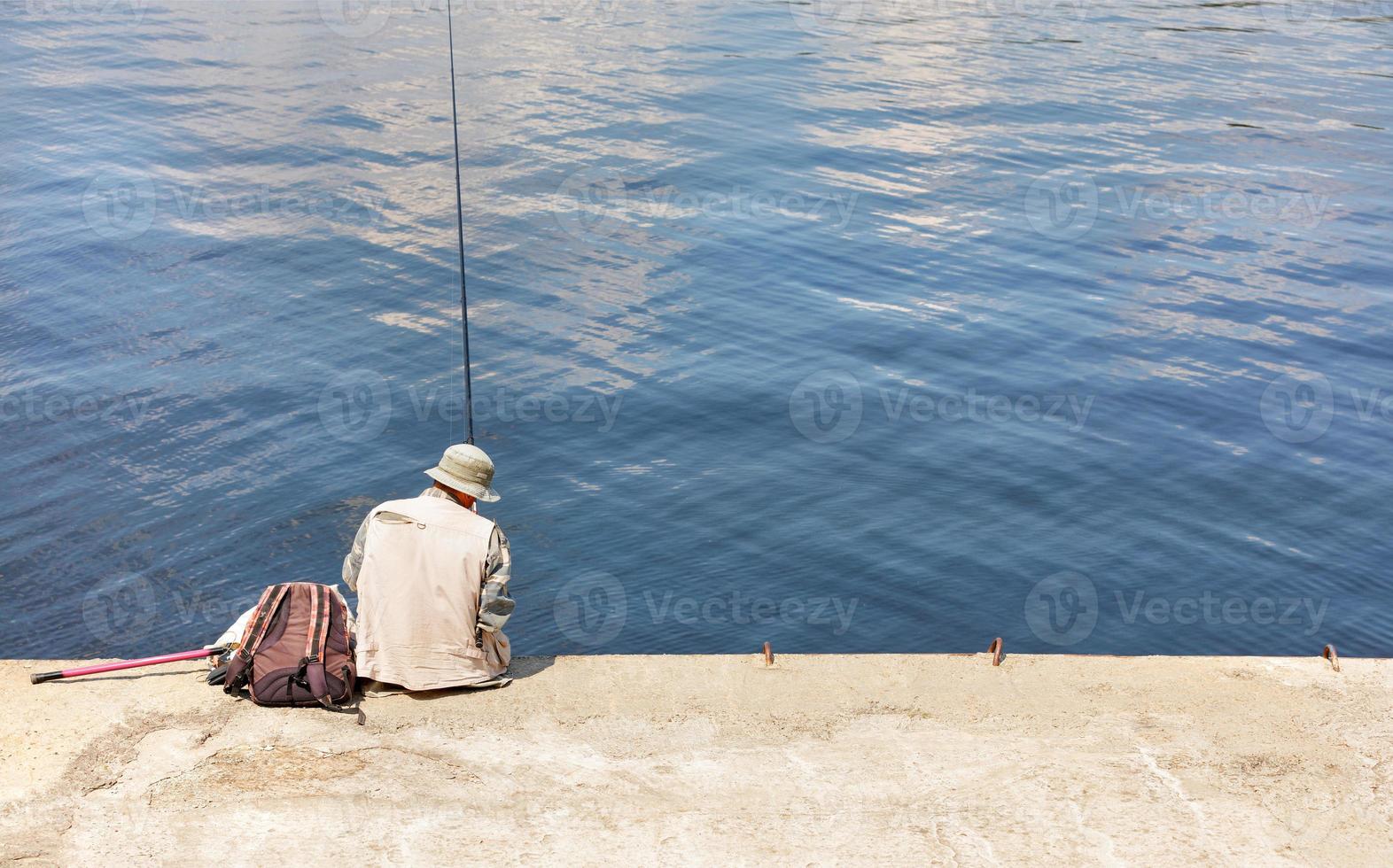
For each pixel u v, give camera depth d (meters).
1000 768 3.41
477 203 15.61
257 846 3.01
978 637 7.75
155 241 13.96
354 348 11.62
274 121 18.92
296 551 8.43
